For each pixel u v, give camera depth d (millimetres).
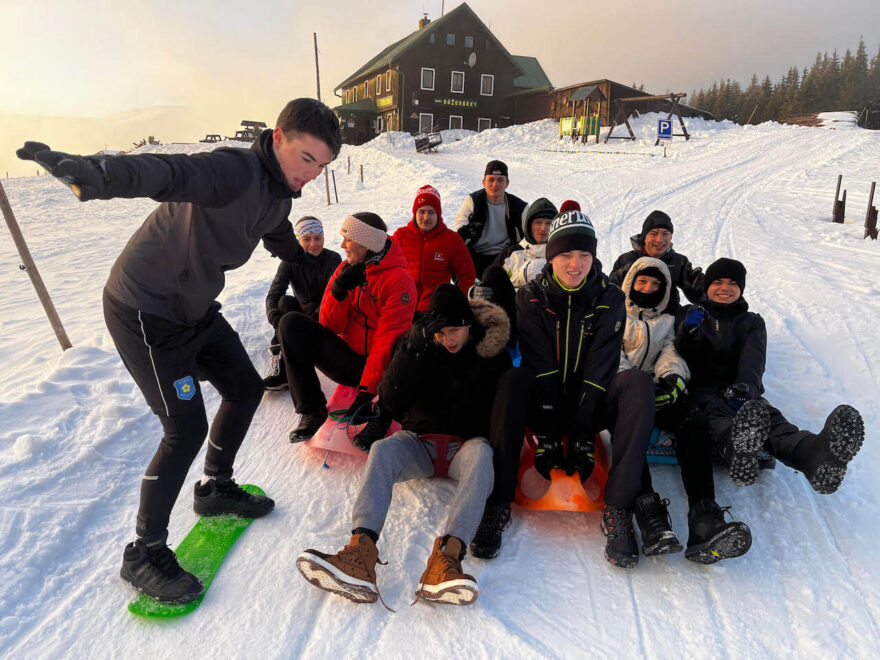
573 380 2688
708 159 21438
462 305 2395
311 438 2996
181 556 2242
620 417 2326
